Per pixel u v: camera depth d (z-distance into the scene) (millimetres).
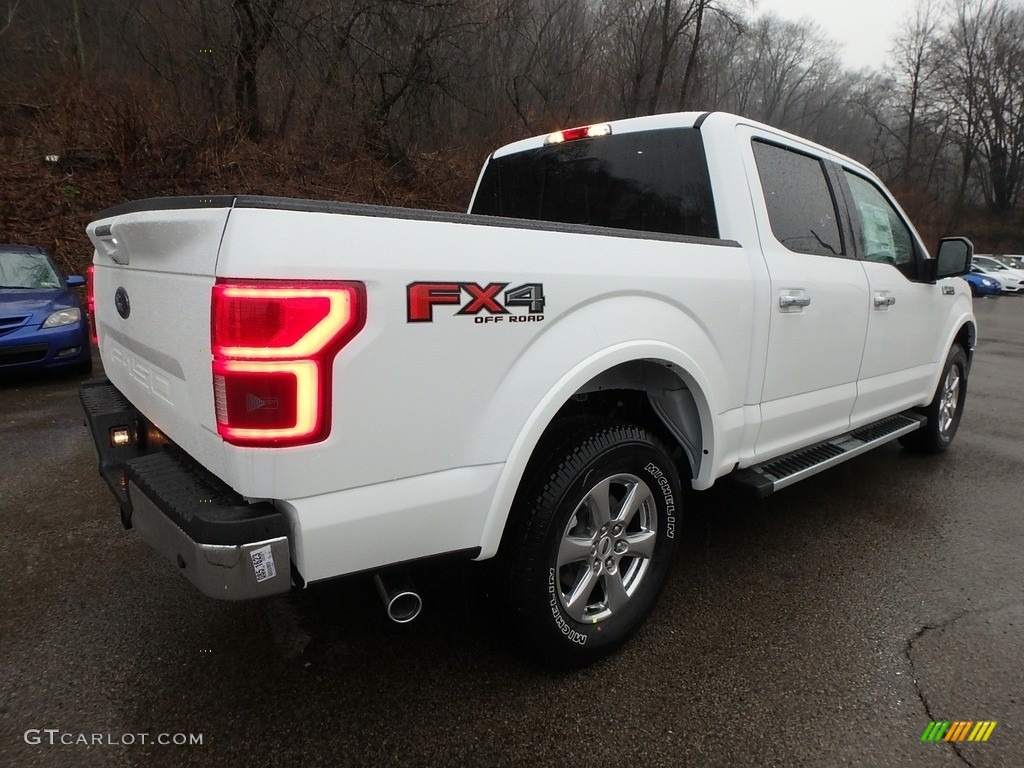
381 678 2350
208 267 1631
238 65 13633
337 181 13945
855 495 4230
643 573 2578
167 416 2104
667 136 3059
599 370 2182
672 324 2451
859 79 51719
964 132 50500
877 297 3686
